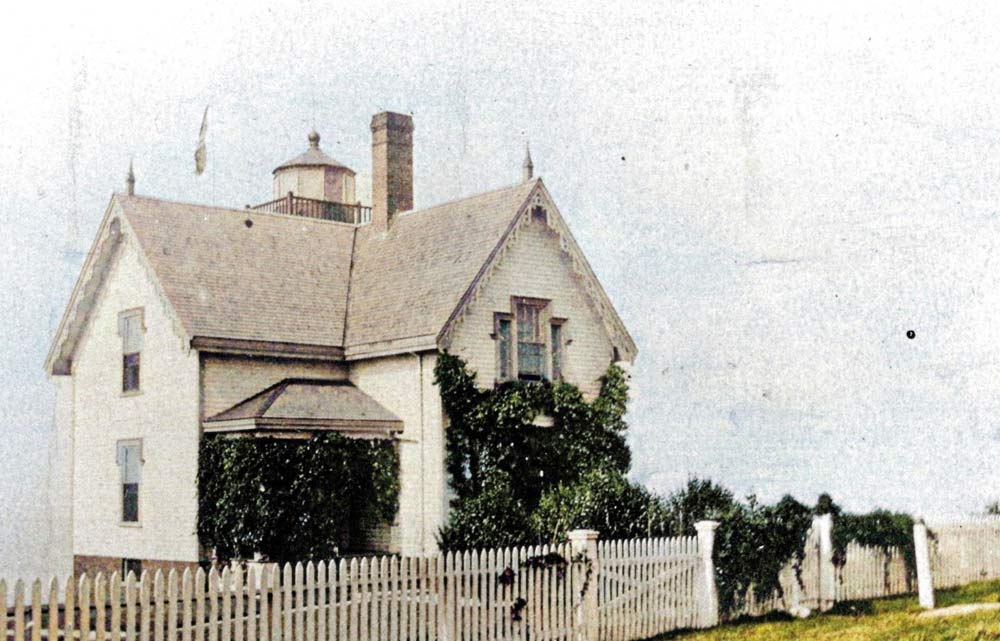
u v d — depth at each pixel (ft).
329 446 79.15
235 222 93.97
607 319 92.94
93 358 92.12
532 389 85.92
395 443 83.61
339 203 115.96
